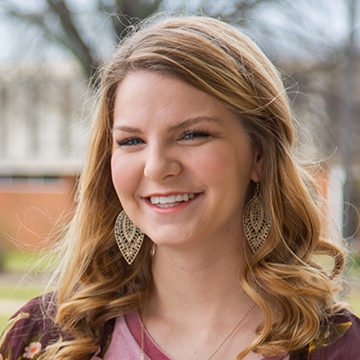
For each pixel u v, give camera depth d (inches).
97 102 112.4
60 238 128.0
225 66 94.1
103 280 110.0
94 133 107.6
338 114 494.0
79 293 109.3
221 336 100.0
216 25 99.0
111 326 105.7
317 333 98.7
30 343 108.7
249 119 96.9
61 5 483.2
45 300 112.9
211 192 93.7
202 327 101.2
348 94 490.6
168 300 104.0
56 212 840.9
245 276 100.8
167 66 92.5
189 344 100.2
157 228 96.0
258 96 97.6
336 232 116.7
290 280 101.7
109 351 103.4
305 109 486.0
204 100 93.1
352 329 100.5
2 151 978.1
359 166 506.3
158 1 450.0
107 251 112.0
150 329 103.1
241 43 98.8
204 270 101.2
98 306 106.6
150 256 109.7
